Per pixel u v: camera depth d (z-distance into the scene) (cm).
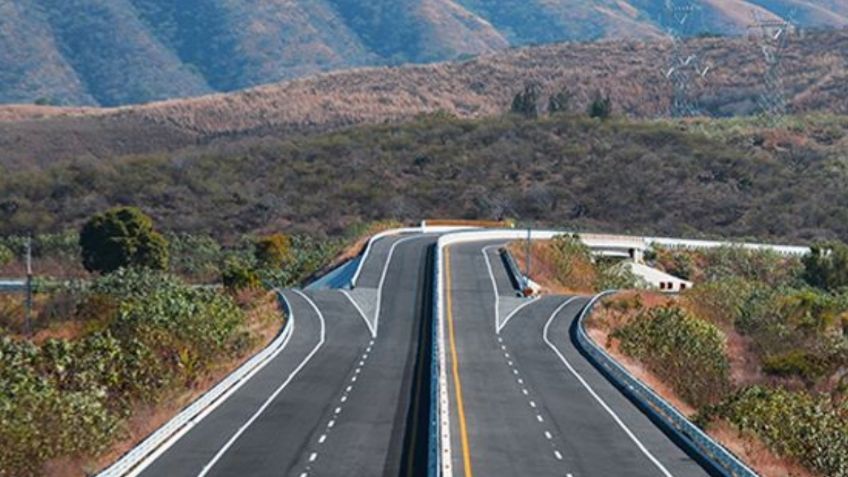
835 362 8681
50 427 4662
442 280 11781
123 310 7425
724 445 5444
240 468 4559
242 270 11412
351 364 7569
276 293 10881
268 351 7806
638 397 6550
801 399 6166
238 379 6781
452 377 7162
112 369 5900
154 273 11550
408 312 10062
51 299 10300
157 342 6775
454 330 9294
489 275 12294
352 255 13888
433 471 4328
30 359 5894
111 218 13775
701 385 7619
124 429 5084
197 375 6744
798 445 5531
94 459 4681
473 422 5706
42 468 4497
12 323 9569
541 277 12725
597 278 13800
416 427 5491
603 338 9119
